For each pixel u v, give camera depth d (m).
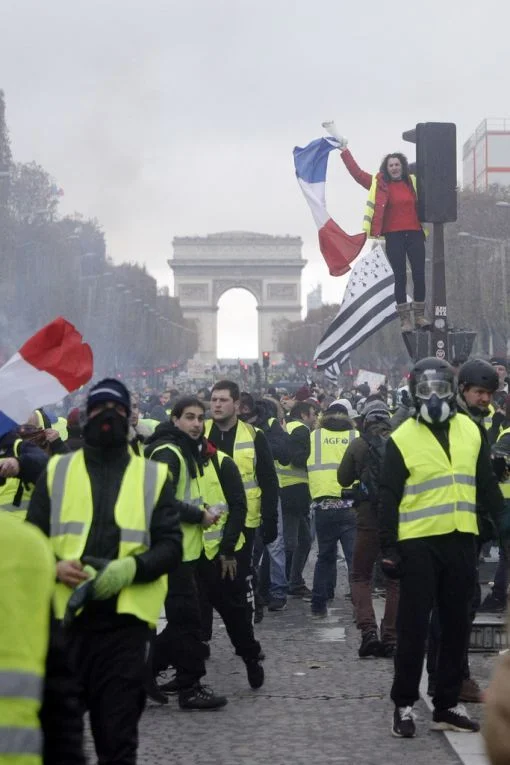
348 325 31.84
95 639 9.21
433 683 14.08
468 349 23.11
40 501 9.57
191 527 14.02
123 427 9.51
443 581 12.77
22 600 5.36
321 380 115.31
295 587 24.00
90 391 9.51
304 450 22.20
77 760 5.84
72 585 9.10
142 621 9.31
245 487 17.94
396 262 25.44
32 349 11.79
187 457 14.05
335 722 13.45
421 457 12.70
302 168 28.38
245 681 15.77
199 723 13.49
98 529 9.38
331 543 20.95
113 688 9.16
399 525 12.76
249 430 17.77
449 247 108.94
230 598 14.98
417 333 23.72
